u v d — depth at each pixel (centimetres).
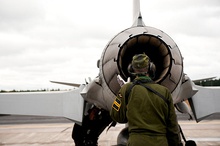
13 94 626
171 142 306
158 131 292
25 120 2175
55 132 1292
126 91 309
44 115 591
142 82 307
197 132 1227
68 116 574
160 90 303
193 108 563
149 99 297
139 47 424
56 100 598
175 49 431
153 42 415
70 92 584
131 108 300
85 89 525
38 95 614
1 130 1408
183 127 1423
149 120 294
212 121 1755
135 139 291
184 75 464
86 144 614
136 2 636
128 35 439
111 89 444
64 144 959
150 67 323
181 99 507
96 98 500
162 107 298
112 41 448
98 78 469
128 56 431
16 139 1088
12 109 609
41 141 1030
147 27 449
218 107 573
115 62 430
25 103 610
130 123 300
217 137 1080
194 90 500
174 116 303
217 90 584
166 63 416
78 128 611
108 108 495
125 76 413
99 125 604
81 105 552
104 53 456
